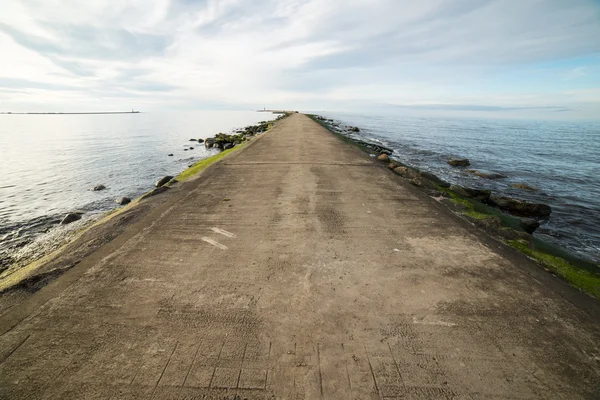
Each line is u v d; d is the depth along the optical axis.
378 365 1.78
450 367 1.78
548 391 1.65
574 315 2.26
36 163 13.40
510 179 11.10
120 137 27.55
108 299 2.37
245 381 1.66
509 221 5.32
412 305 2.30
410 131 37.44
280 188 5.54
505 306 2.33
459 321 2.15
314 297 2.37
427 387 1.65
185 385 1.64
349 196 5.07
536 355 1.88
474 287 2.56
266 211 4.33
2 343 1.94
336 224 3.86
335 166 7.56
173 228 3.74
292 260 2.95
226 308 2.24
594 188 9.95
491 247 3.31
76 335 2.00
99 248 3.21
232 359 1.80
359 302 2.32
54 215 6.73
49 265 2.89
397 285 2.55
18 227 5.96
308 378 1.68
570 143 26.69
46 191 8.81
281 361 1.79
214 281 2.59
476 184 10.16
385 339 1.97
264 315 2.16
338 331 2.02
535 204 6.87
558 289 2.58
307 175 6.54
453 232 3.68
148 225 3.84
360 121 62.84
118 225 3.85
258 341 1.93
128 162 13.84
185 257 3.01
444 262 2.96
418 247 3.26
